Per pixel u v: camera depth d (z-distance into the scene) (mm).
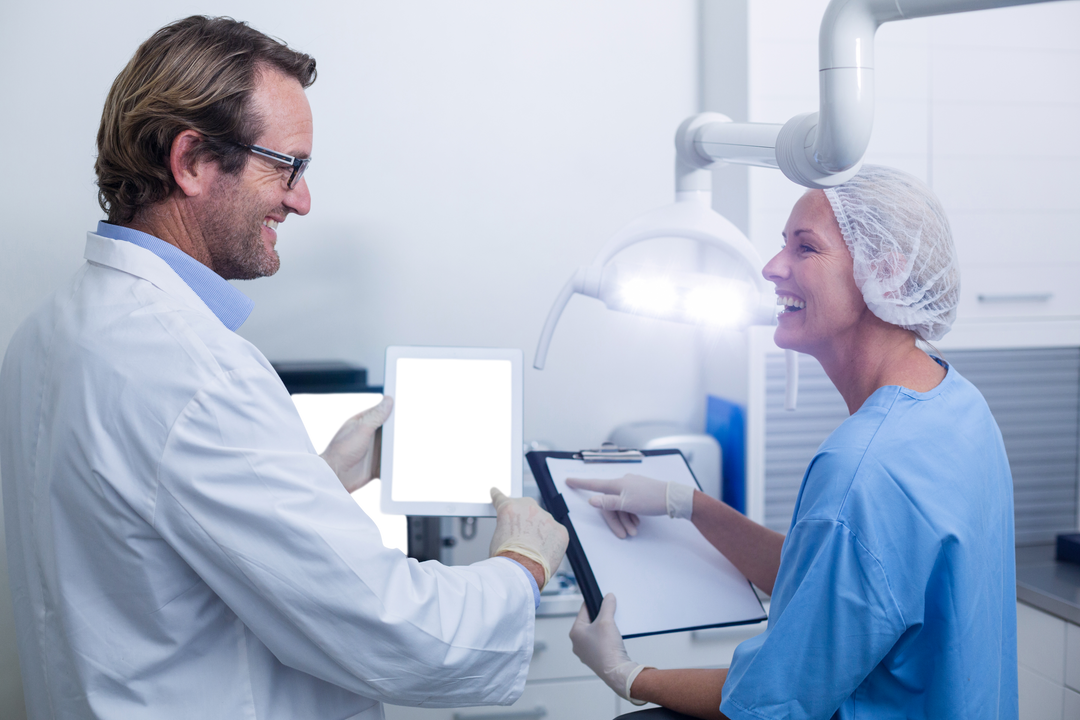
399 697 821
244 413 762
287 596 747
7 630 1645
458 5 1925
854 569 826
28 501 834
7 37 1688
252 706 828
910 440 861
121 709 790
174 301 821
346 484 1224
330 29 1861
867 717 865
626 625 1154
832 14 772
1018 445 2008
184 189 854
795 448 1881
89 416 753
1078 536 1892
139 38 1748
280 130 896
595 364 2074
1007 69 1799
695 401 2131
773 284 1210
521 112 1983
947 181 1793
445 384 1248
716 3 1938
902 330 973
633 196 2061
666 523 1294
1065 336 1868
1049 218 1842
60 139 1728
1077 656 1576
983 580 873
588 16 2000
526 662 919
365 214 1914
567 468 1342
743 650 911
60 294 882
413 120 1924
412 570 823
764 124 1049
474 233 1979
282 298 1878
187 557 753
